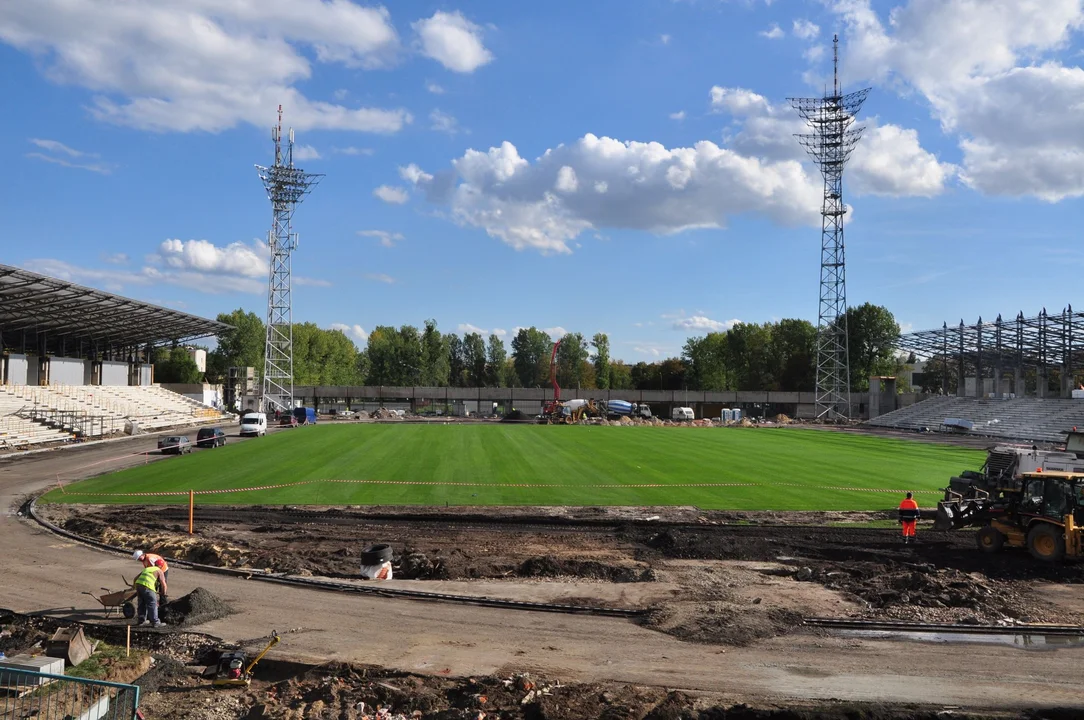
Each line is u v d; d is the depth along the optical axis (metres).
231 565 18.95
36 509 26.14
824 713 10.30
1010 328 72.31
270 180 86.06
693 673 11.98
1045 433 63.28
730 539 22.19
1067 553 19.28
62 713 10.10
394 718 10.39
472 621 14.45
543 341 166.50
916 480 34.81
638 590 16.72
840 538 22.84
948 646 13.35
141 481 32.59
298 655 12.54
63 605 15.17
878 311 114.44
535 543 21.73
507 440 54.78
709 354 138.12
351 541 21.80
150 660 12.44
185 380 103.06
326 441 52.47
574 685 11.38
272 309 88.19
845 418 94.38
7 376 62.78
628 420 89.94
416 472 35.53
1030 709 10.73
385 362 142.62
